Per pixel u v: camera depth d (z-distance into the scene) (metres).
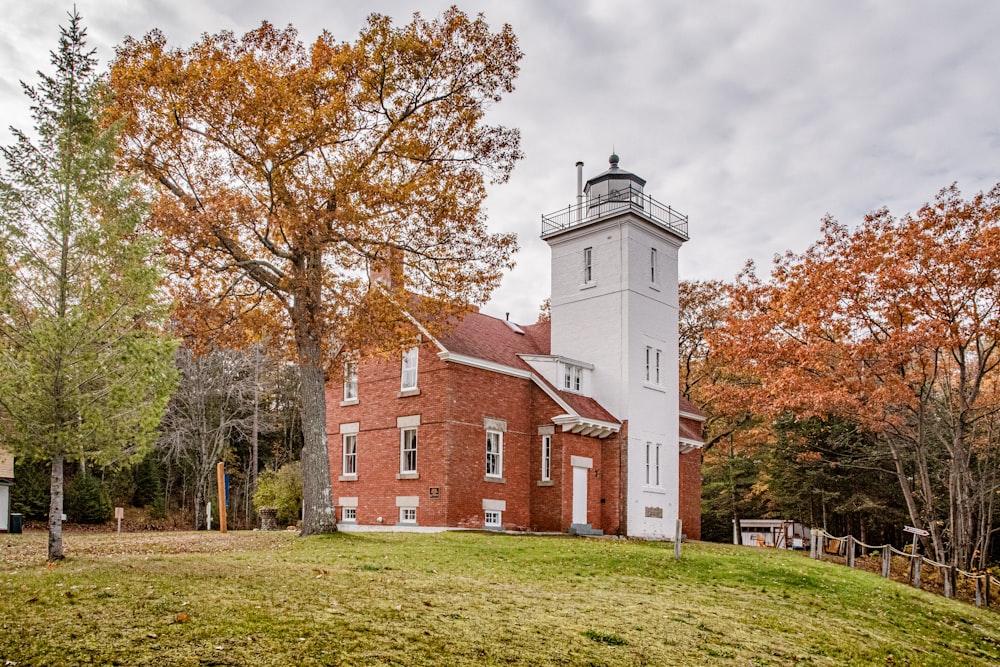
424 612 11.42
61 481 14.76
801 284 28.36
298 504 39.88
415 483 29.84
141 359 13.84
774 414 30.81
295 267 22.62
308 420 22.95
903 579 27.73
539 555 19.88
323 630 9.81
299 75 21.42
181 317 22.47
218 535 23.86
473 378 30.20
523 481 31.48
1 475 32.56
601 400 33.97
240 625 9.63
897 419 27.80
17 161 13.62
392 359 31.48
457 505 28.81
